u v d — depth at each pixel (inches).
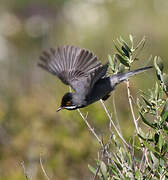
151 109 300.7
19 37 1355.8
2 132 627.8
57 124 607.5
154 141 290.5
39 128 601.9
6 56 1310.3
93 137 580.4
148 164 293.3
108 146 296.2
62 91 682.8
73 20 1226.6
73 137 581.9
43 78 1042.7
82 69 341.7
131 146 300.2
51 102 647.8
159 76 305.9
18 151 587.5
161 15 1052.5
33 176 502.6
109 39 1065.5
